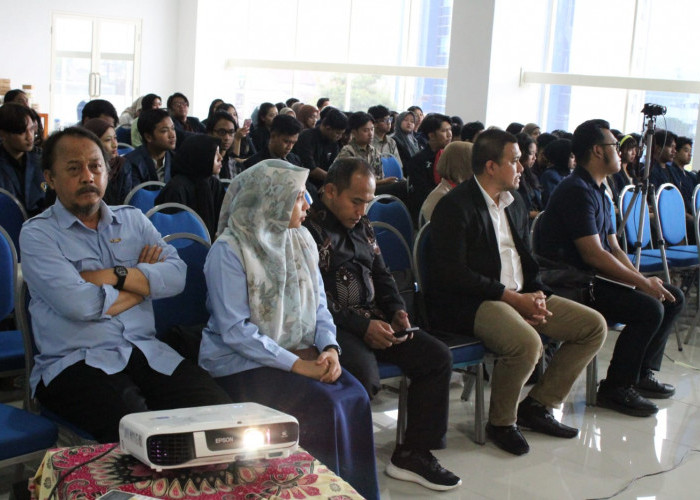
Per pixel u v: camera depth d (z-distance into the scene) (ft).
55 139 6.70
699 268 15.42
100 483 4.26
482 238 9.75
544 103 30.55
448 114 30.32
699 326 16.28
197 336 7.76
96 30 40.45
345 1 38.11
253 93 42.57
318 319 7.75
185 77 42.42
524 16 29.86
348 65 37.70
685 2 26.89
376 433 9.99
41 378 6.67
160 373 6.89
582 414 11.19
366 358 8.06
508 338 9.29
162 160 13.88
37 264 6.59
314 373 7.10
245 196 7.23
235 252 7.16
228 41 43.09
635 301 11.05
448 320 9.76
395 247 10.92
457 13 29.63
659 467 9.56
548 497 8.57
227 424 4.34
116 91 41.57
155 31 41.93
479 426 9.79
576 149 11.56
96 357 6.64
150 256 7.15
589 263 11.32
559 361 10.23
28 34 38.75
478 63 29.32
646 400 11.36
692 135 27.07
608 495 8.71
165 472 4.42
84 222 6.96
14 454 5.76
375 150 20.61
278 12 41.42
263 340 7.09
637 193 13.80
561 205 11.40
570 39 29.81
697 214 15.31
